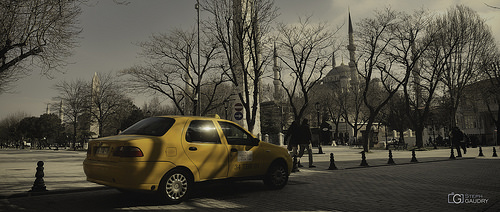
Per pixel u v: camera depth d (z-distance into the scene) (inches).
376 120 2290.8
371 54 984.9
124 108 2022.6
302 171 434.0
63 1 430.9
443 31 1183.6
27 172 430.0
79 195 252.7
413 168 476.1
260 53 773.9
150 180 204.1
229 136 259.3
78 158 818.2
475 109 1765.5
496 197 245.3
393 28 982.4
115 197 243.1
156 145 210.1
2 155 1011.9
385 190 277.7
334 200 233.8
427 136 1819.6
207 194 258.5
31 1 422.0
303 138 468.8
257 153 269.9
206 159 233.9
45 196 248.2
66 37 479.2
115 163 199.6
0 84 677.3
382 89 1980.8
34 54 473.7
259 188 289.4
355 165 526.9
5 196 238.7
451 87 1293.1
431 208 207.8
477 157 713.6
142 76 1131.3
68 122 1945.1
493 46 1243.8
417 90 1418.6
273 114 2377.0
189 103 1498.5
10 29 435.5
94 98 1770.4
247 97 736.3
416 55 1064.8
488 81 1525.6
